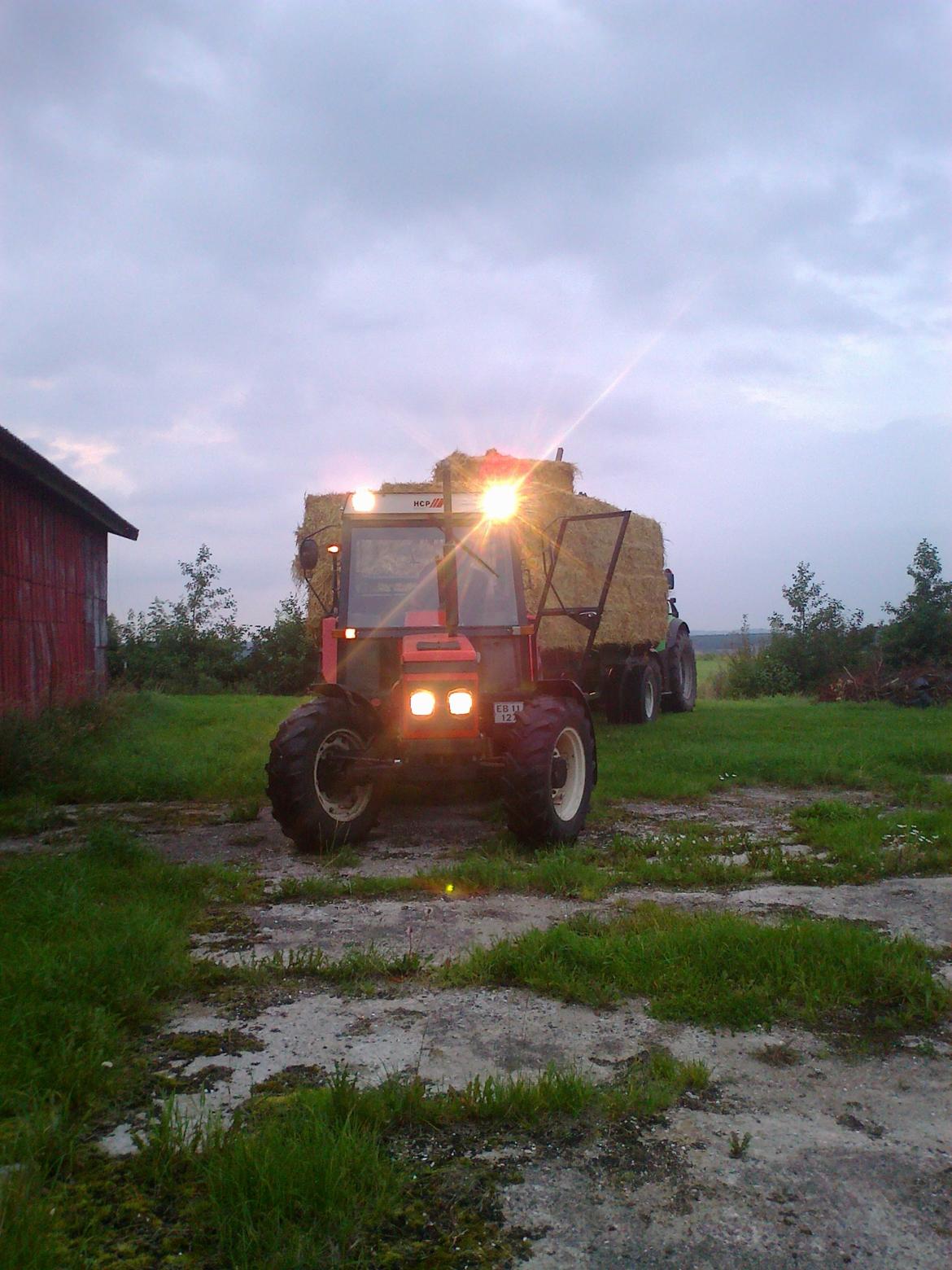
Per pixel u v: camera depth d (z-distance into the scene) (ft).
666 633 47.11
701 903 15.34
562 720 19.27
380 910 15.02
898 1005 11.11
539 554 35.01
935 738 35.50
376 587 22.62
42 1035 9.71
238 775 27.50
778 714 50.16
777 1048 10.07
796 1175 7.77
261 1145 7.58
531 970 11.91
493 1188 7.57
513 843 19.38
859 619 76.95
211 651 77.41
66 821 22.52
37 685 37.55
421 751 19.07
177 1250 6.86
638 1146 8.19
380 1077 9.30
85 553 45.11
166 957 12.01
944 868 17.65
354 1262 6.65
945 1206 7.34
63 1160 7.85
